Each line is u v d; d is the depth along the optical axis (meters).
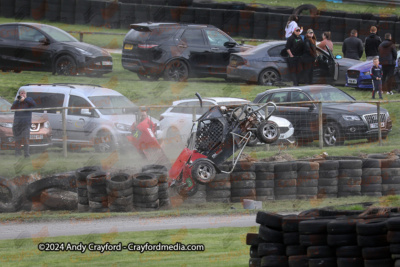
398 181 44.78
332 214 26.03
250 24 103.12
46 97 59.16
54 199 43.88
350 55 83.38
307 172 43.97
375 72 69.44
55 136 57.94
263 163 43.94
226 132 43.47
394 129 61.94
